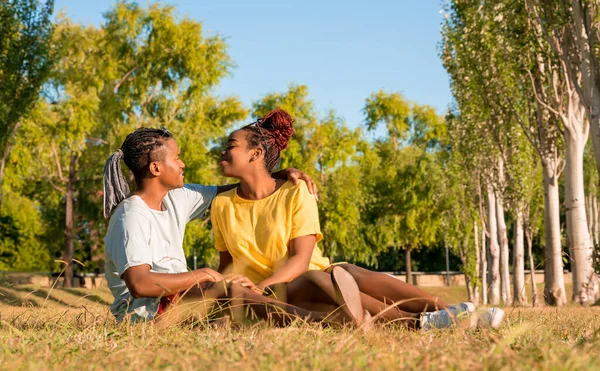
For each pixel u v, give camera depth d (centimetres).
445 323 318
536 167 2725
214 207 404
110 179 376
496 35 1880
